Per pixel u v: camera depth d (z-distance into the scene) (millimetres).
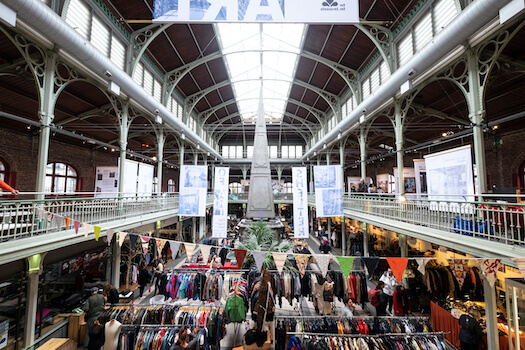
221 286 7703
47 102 7441
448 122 16578
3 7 5809
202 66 18703
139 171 12180
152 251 13250
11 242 5340
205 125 29641
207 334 5871
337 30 14266
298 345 5074
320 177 12539
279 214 32469
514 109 13070
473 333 5895
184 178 12102
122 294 9336
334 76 18875
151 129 17453
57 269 7867
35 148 14664
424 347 4926
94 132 18422
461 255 8195
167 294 7730
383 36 13172
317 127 29578
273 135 35875
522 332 5715
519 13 5984
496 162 14617
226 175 12867
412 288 9266
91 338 5664
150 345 5363
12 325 6184
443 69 8523
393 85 10344
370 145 25500
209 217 27328
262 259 4867
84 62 8523
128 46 12320
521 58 8672
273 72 22641
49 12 6672
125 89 10734
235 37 17188
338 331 5645
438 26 9445
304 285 7938
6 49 8656
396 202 9477
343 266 4500
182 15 7105
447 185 7676
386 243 14000
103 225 8391
